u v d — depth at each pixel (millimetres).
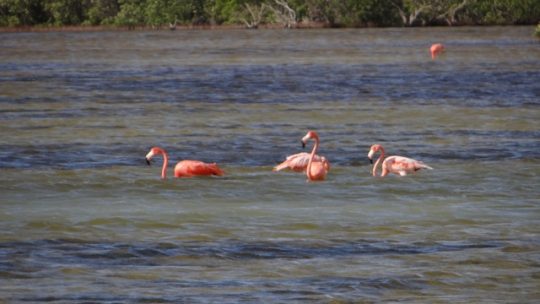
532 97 145375
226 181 83812
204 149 99875
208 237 65438
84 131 111812
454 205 74688
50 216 71312
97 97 150750
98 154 96875
